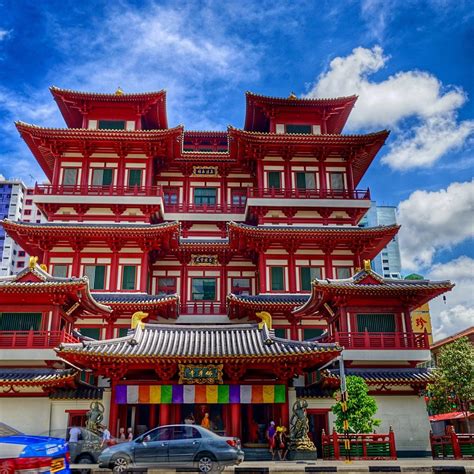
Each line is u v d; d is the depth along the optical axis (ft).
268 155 187.01
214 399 101.55
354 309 127.34
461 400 183.42
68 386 113.91
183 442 74.74
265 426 119.75
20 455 47.98
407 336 125.29
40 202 171.53
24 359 114.73
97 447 91.71
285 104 193.57
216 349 103.45
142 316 114.42
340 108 196.34
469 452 104.99
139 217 174.81
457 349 187.11
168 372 102.01
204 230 195.83
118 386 101.81
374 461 96.07
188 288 181.16
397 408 118.93
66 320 129.29
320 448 114.93
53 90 182.39
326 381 114.52
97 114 189.47
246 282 183.11
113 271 163.32
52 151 178.70
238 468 74.59
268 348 104.01
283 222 179.01
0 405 113.80
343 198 179.42
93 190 175.32
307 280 167.84
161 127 207.82
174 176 204.03
